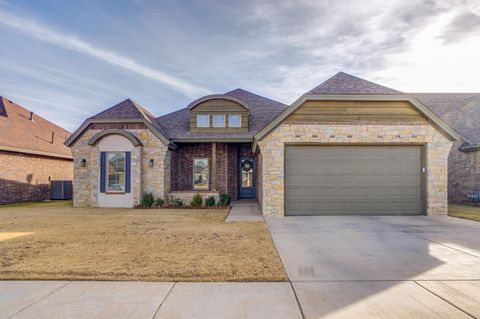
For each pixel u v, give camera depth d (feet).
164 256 19.81
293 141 38.37
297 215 38.29
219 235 26.43
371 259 19.39
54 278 15.76
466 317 11.66
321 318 11.67
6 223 32.73
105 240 24.43
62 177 73.15
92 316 11.85
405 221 33.91
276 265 18.07
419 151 38.81
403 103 38.70
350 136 38.45
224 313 12.09
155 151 49.01
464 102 58.39
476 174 50.08
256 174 57.00
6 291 14.23
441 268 17.53
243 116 54.54
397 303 12.92
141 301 13.16
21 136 63.05
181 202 47.98
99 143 49.14
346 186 38.60
